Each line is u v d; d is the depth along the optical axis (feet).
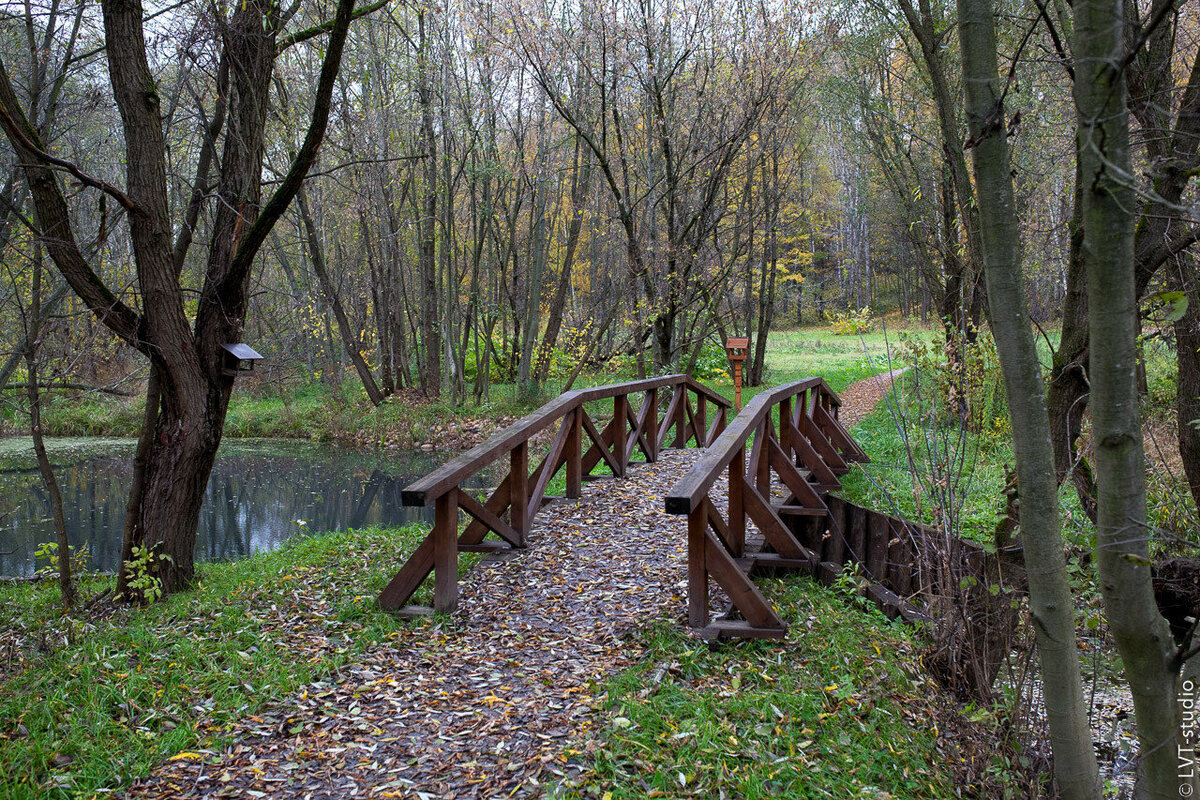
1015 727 12.21
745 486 18.51
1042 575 7.99
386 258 75.41
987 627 13.47
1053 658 8.11
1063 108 20.26
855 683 13.97
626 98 55.06
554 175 73.51
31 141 18.69
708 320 59.62
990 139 7.51
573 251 69.46
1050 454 7.88
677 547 20.02
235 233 21.91
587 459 27.37
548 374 76.07
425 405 70.74
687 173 50.60
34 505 43.98
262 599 18.16
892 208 43.78
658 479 27.58
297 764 10.98
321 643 14.97
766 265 72.02
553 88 52.54
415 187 67.97
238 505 44.21
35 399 21.39
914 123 36.68
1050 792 11.73
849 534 20.62
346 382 87.97
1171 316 6.50
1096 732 15.10
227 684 13.06
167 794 10.26
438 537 16.33
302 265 73.41
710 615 15.94
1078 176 14.02
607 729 11.56
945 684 14.78
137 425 70.33
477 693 12.98
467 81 63.41
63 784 10.27
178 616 17.40
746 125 49.80
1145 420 20.01
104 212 20.49
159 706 12.40
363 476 52.19
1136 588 6.80
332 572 20.65
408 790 10.36
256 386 75.00
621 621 15.71
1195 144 13.85
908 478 27.58
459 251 77.25
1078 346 14.28
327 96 20.08
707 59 50.62
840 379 69.41
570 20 51.42
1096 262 6.42
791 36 48.73
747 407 20.08
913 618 17.02
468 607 16.62
